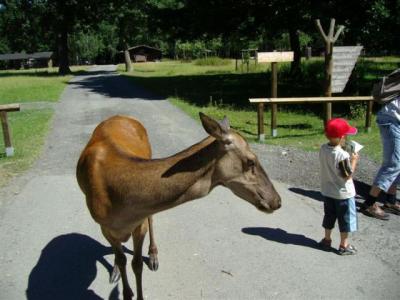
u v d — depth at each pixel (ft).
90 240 18.15
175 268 15.72
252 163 10.24
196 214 20.33
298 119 44.32
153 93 69.97
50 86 89.04
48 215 20.56
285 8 60.75
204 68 140.36
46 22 146.51
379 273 15.12
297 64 85.76
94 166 11.84
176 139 35.01
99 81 101.86
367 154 29.30
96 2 143.54
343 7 53.42
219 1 69.26
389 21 49.11
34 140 35.65
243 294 14.11
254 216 20.01
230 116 46.19
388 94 19.40
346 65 35.42
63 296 14.38
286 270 15.43
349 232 17.17
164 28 79.71
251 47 187.42
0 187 24.23
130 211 10.92
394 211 20.13
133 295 13.71
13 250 17.30
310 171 26.21
